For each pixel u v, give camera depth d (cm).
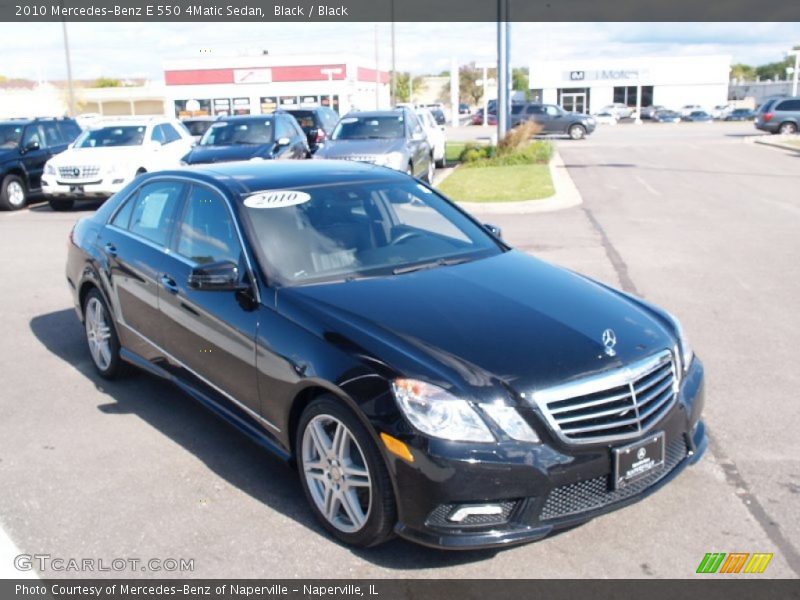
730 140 3200
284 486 436
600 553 365
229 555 370
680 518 392
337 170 539
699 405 401
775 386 557
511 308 400
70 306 836
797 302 773
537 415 337
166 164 1712
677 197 1545
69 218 1521
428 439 331
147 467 459
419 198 532
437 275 443
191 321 469
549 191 1587
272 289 420
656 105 6656
